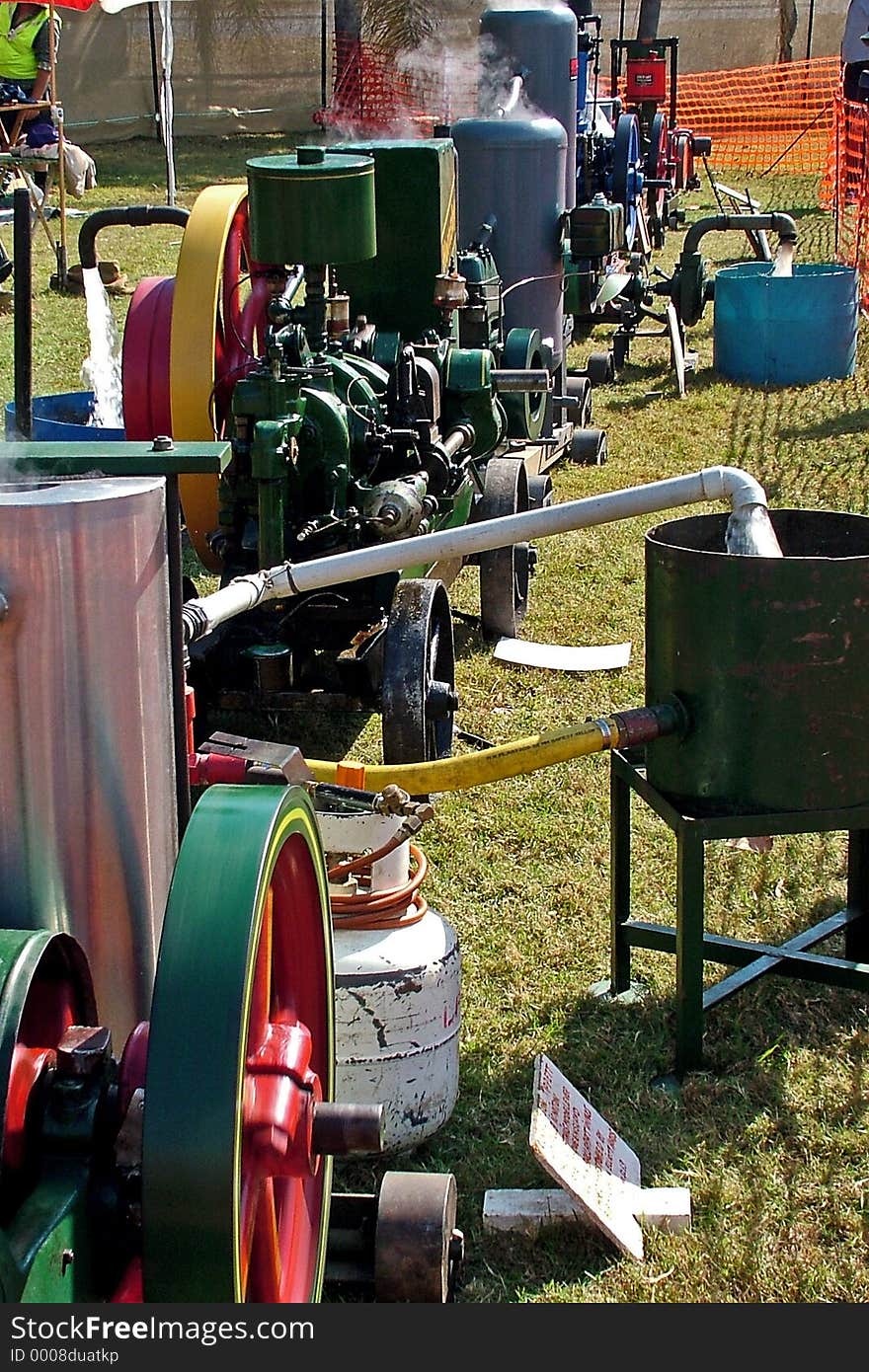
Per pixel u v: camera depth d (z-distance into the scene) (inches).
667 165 708.0
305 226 182.5
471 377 215.8
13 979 72.1
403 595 179.2
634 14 1216.2
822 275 416.8
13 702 80.0
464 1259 111.2
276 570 135.6
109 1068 79.0
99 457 87.5
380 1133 83.5
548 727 207.0
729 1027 138.6
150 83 1103.6
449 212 231.6
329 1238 101.8
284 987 95.1
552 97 350.9
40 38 525.3
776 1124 125.3
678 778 128.8
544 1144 111.3
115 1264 79.2
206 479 220.1
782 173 927.7
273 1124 80.1
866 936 146.6
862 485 318.3
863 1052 134.5
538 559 267.6
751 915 157.6
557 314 328.2
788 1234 112.8
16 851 81.7
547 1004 142.9
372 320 229.5
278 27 1115.9
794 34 1136.8
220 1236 73.6
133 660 83.4
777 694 123.0
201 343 213.3
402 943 119.9
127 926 85.5
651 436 370.6
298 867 90.8
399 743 172.9
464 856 171.5
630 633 244.5
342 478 183.9
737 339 426.3
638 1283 107.8
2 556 78.4
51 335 450.0
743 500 131.0
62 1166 75.4
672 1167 121.0
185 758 91.4
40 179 552.7
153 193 745.6
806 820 126.0
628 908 144.6
